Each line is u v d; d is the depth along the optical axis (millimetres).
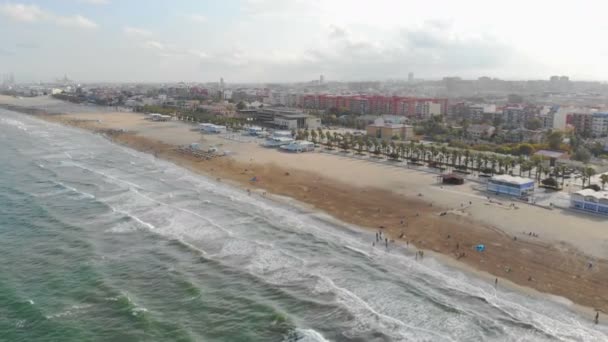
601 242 85562
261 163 162000
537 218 99812
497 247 83812
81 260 78125
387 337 57031
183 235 90062
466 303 64812
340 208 108688
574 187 127688
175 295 67188
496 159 148000
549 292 67688
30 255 80000
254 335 57625
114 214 101875
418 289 68875
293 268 76000
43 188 123750
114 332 57500
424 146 171250
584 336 56812
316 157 175750
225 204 110875
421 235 90438
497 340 56438
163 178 138375
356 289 69062
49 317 60125
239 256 80625
